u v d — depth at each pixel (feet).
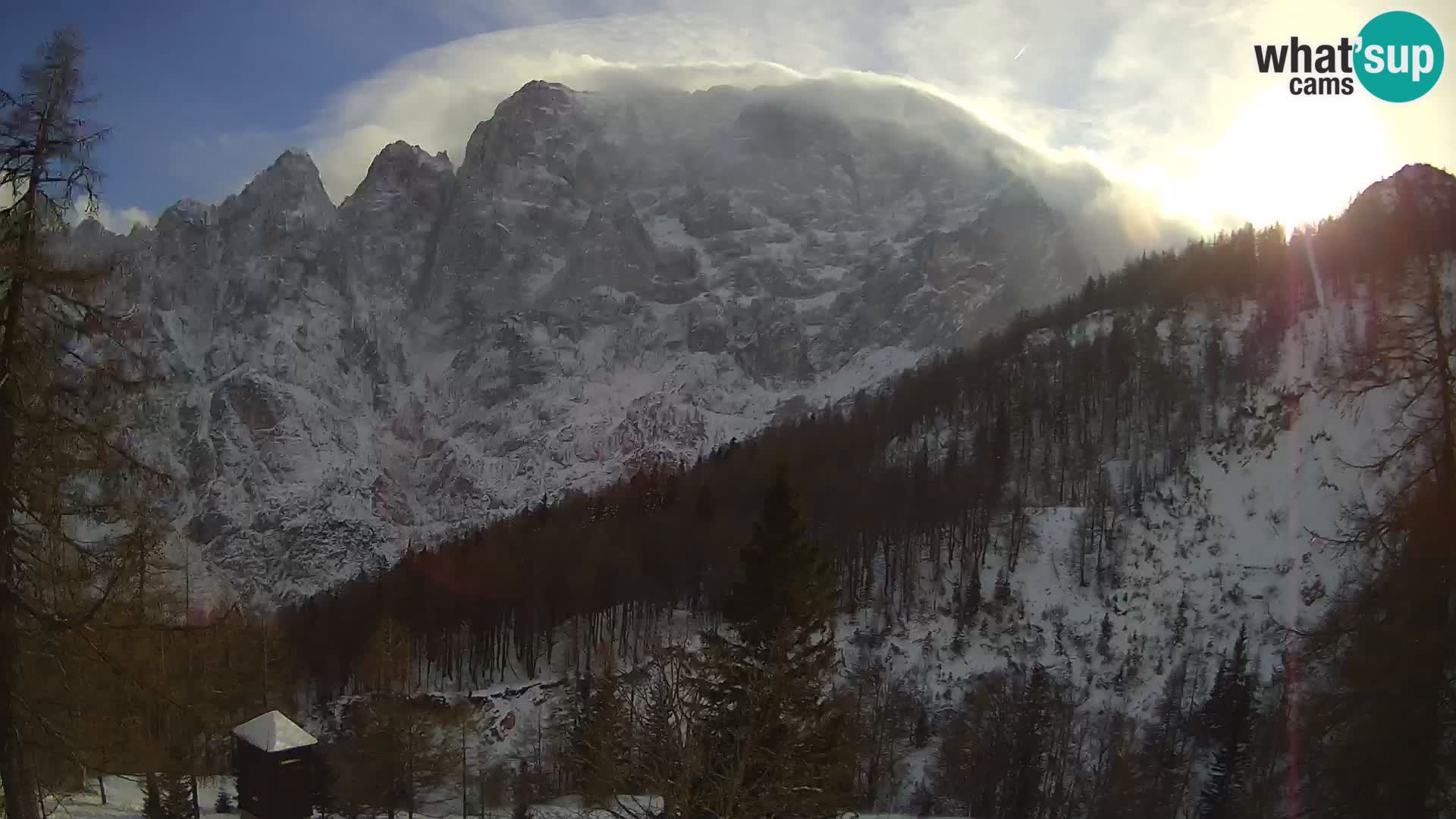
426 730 208.64
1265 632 288.71
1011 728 244.22
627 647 324.60
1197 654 289.12
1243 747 208.03
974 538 362.53
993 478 411.13
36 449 55.98
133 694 63.93
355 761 198.90
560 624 355.15
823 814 76.69
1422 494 59.21
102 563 59.93
